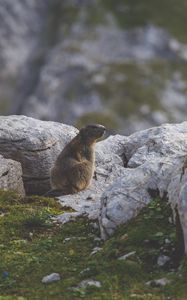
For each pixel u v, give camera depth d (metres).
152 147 47.84
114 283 30.34
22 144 48.69
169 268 31.28
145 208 35.03
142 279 30.61
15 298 29.80
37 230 38.09
